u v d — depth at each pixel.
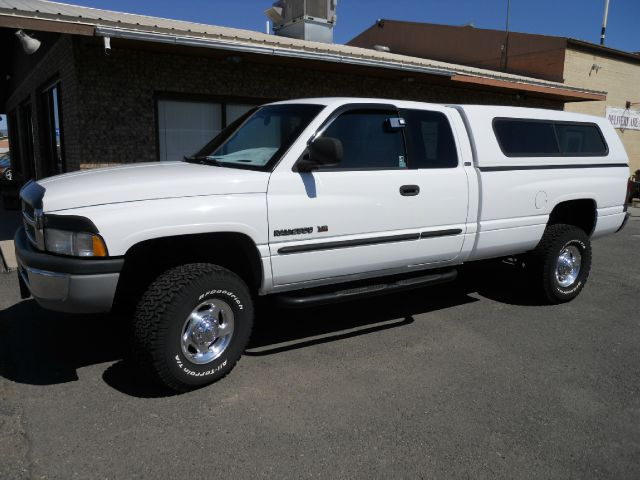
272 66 10.52
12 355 4.28
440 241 4.80
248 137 4.57
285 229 3.93
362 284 4.67
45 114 12.19
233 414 3.44
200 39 8.05
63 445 3.05
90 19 7.18
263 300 4.20
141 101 9.09
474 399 3.72
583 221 6.25
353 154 4.31
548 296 5.82
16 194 11.98
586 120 6.12
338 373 4.08
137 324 3.52
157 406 3.52
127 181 3.57
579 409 3.63
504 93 14.95
